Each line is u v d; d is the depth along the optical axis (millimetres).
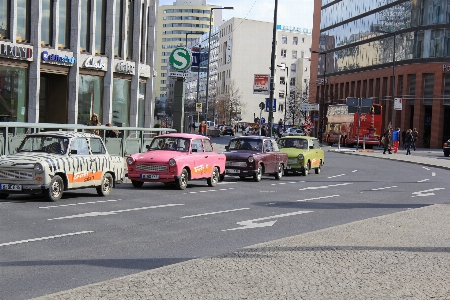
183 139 21734
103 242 10703
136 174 20516
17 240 10578
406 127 79312
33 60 33750
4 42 31984
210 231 12273
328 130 79875
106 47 38812
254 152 26062
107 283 7316
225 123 139625
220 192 20359
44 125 23281
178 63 30734
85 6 37375
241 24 152375
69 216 13555
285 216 14875
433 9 76750
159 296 6742
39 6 33750
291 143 31438
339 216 15188
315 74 112438
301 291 7121
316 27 114438
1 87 32406
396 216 14578
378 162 44875
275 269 8281
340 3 102188
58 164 16203
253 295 6891
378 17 88125
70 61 35812
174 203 16719
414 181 28297
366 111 52812
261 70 154625
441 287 7473
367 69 90750
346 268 8461
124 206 15688
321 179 28312
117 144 29594
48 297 6613
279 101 158875
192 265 8445
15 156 16219
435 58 76000
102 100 38844
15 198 16797
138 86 41625
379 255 9500
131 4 41156
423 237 11500
